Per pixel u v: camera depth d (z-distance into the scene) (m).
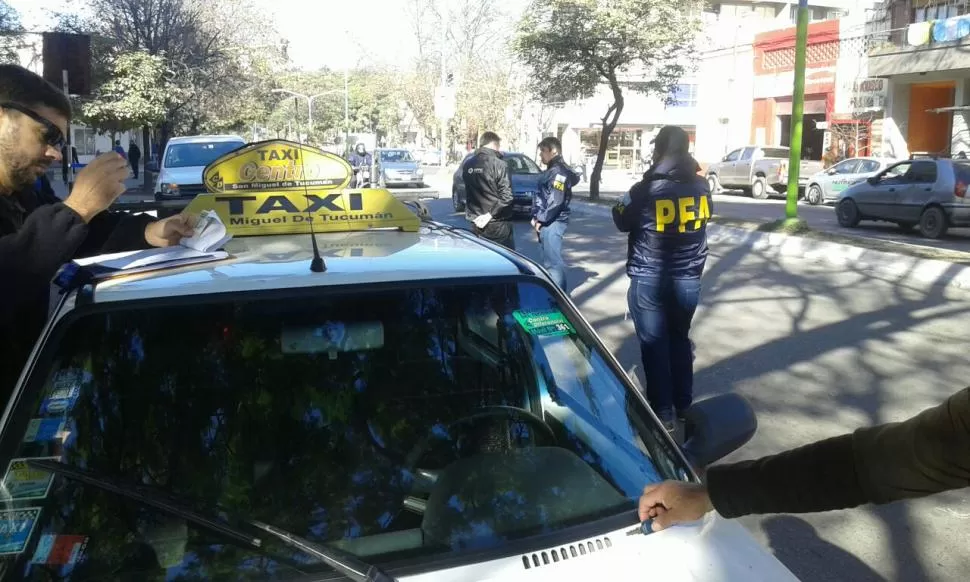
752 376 7.15
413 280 2.55
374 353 2.47
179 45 28.78
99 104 25.78
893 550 4.26
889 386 6.86
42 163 2.62
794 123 15.94
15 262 2.24
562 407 2.57
